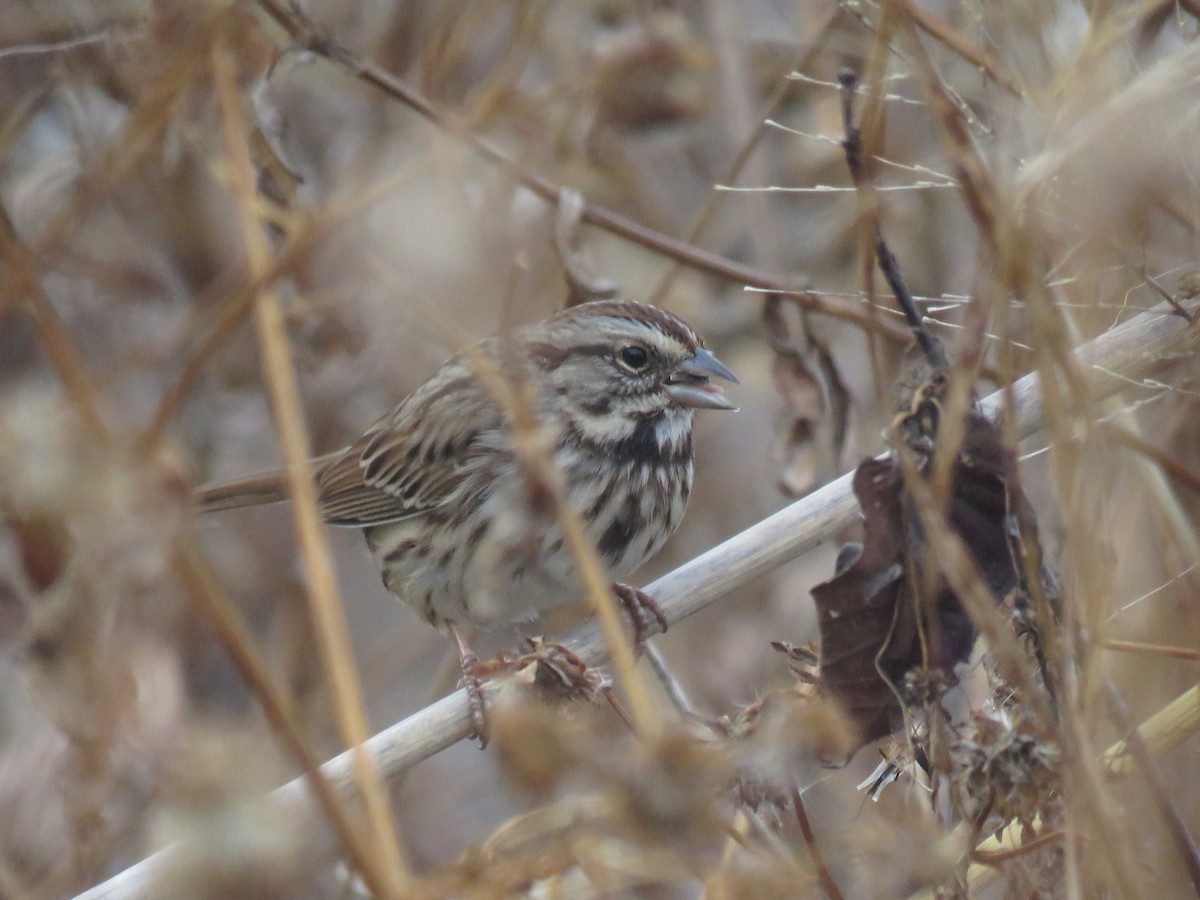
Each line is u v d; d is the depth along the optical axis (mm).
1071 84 7723
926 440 7410
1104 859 7094
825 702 7266
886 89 10875
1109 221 7719
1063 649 7137
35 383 13023
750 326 14766
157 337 12547
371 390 13523
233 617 6102
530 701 7621
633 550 11383
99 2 12305
